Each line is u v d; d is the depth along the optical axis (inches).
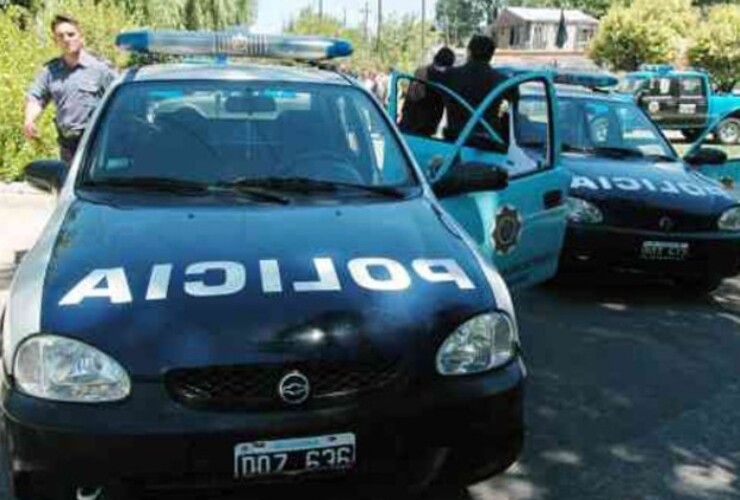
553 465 162.2
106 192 157.3
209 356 116.6
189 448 115.7
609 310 266.2
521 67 343.0
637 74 1002.7
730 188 323.0
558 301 274.8
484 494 150.5
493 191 186.2
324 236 139.6
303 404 118.7
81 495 119.2
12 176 419.5
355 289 126.6
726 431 179.2
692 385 204.2
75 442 115.1
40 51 503.2
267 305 121.7
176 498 118.3
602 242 267.1
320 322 120.7
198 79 184.1
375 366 121.6
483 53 287.6
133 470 115.5
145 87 180.7
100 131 171.6
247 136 172.7
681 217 268.8
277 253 133.0
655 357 223.5
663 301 278.1
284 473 119.0
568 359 220.5
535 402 192.1
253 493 120.6
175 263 129.3
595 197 269.4
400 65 1833.2
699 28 1747.0
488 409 126.3
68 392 117.2
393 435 121.4
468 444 126.0
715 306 274.4
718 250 271.1
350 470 121.2
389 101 252.7
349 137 175.8
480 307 129.6
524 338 236.8
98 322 119.0
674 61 1849.2
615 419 183.8
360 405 120.1
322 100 181.8
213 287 124.2
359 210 152.0
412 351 123.0
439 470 128.5
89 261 130.1
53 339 118.5
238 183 162.7
